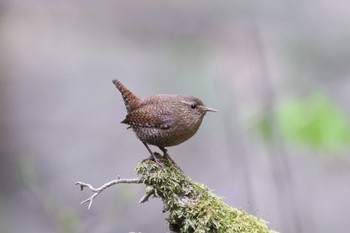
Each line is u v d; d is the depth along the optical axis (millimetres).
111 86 17766
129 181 6301
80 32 18328
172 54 16328
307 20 14531
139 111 7488
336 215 13852
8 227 13812
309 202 13852
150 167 6273
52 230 13797
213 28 15891
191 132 7598
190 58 16078
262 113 9711
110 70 17531
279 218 13031
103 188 6227
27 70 18328
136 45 17203
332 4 14500
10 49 18547
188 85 15531
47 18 18344
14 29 18609
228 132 14414
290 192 12086
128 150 16531
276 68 14367
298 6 14516
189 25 16234
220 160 15281
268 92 12578
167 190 6152
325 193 13969
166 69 16188
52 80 18078
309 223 13461
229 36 15672
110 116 17266
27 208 14484
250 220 5906
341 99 13492
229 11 15195
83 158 15992
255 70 14453
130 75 16672
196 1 15922
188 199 6059
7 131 16562
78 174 15500
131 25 16984
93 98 17641
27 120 16969
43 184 14719
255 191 13852
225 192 14297
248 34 15141
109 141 16688
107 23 17469
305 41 14453
